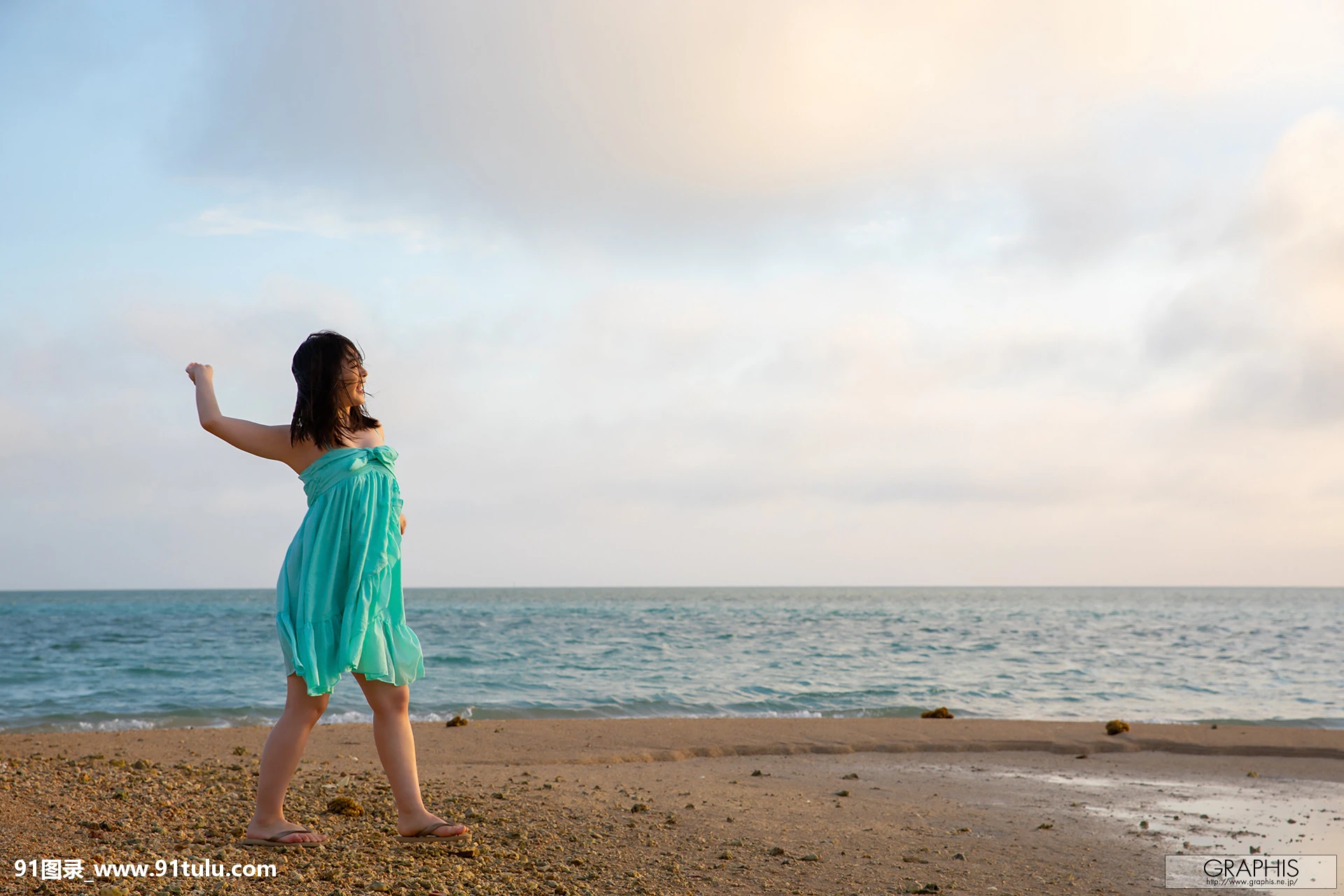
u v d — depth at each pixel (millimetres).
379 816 3873
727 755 7762
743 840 3916
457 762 6895
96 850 2953
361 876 2836
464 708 11562
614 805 4629
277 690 13625
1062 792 5875
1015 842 4207
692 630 32562
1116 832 4559
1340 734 8695
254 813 3422
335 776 5125
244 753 6766
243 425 3182
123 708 11453
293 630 3035
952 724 9336
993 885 3381
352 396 3240
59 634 28547
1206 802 5594
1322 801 5734
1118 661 19875
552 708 11523
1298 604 79062
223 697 12750
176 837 3232
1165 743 8188
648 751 7578
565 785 5488
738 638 28047
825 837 4098
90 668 17062
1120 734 8695
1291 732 8781
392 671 3240
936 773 6703
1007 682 15445
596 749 7594
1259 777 6746
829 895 3107
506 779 5719
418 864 3031
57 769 4758
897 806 5160
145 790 4180
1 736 8039
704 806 4812
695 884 3135
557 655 20781
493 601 84938
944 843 4117
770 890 3127
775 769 6801
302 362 3189
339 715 10359
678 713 11688
